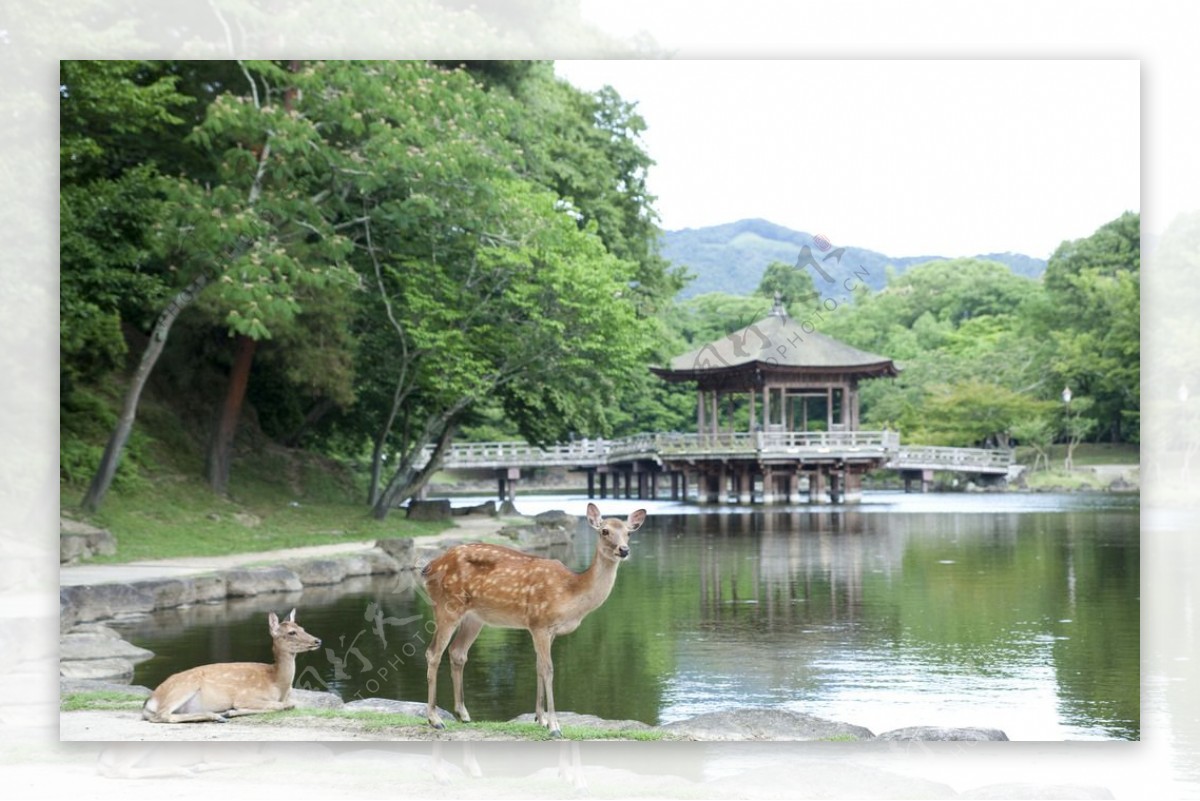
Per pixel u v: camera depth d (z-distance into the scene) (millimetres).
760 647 12672
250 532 21234
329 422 29891
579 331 26469
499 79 28625
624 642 12977
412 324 24906
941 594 17078
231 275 19578
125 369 23828
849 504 40312
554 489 51719
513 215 24922
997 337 47344
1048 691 10562
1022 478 45125
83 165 19203
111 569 16219
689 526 30844
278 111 19625
